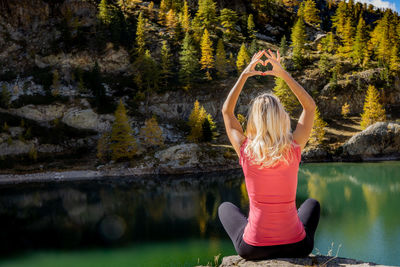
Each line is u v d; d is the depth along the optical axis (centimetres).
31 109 6519
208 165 5575
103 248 2145
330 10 15288
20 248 2198
